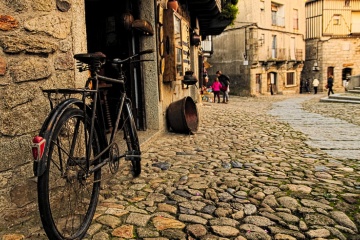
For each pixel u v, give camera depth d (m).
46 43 2.52
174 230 2.22
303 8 30.61
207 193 2.88
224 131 6.35
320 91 32.41
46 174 1.76
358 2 31.47
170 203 2.68
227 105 14.39
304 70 34.00
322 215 2.43
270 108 12.88
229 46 27.02
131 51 5.45
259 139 5.54
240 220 2.37
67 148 2.20
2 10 2.20
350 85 19.61
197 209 2.56
